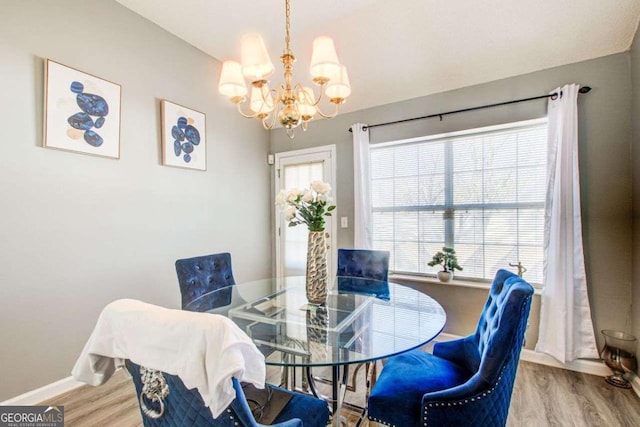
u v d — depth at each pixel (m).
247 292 2.04
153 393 0.83
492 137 2.68
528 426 1.62
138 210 2.35
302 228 3.69
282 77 3.01
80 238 2.01
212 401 0.67
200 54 2.86
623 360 1.97
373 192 3.28
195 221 2.84
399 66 2.65
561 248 2.19
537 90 2.40
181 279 2.04
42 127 1.83
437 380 1.29
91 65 2.06
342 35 2.44
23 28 1.75
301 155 3.66
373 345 1.26
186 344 0.71
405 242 3.10
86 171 2.04
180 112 2.67
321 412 1.15
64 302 1.93
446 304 2.79
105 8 2.14
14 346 1.73
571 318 2.15
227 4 2.20
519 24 2.11
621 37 2.03
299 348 1.25
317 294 1.73
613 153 2.12
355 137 3.17
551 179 2.27
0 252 1.68
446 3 2.04
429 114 2.88
